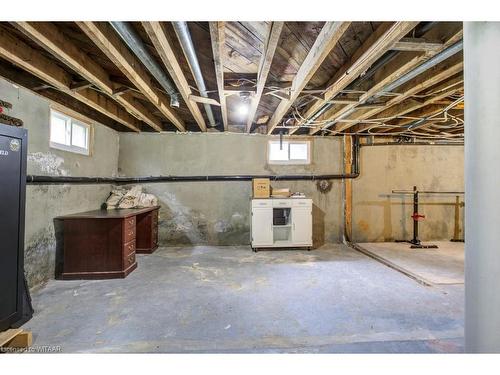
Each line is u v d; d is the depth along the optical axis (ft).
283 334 6.79
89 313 7.82
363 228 17.66
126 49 7.39
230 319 7.52
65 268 10.61
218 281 10.46
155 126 15.06
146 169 16.55
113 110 12.73
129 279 10.68
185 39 6.04
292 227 15.48
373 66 7.85
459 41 6.12
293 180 17.35
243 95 9.50
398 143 17.71
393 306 8.36
